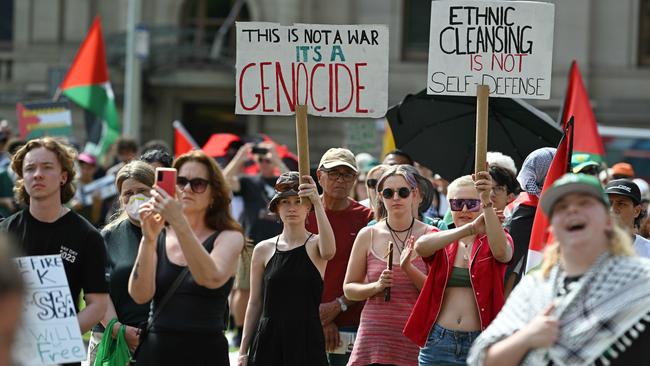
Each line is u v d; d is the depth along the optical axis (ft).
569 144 30.37
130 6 115.96
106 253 28.89
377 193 33.68
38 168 28.09
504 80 30.71
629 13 130.62
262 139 61.36
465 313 29.25
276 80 31.68
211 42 140.77
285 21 136.87
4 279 13.93
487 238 29.09
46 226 28.30
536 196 33.96
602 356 19.66
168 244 27.12
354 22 136.87
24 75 142.41
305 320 30.60
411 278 30.68
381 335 31.01
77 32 142.00
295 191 30.94
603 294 19.53
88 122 75.87
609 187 34.22
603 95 131.13
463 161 44.78
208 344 26.71
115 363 30.76
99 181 63.62
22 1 142.72
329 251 30.53
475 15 30.71
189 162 27.30
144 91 140.77
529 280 20.62
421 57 135.85
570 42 130.41
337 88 31.60
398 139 45.27
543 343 19.39
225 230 27.37
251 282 31.63
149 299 26.20
